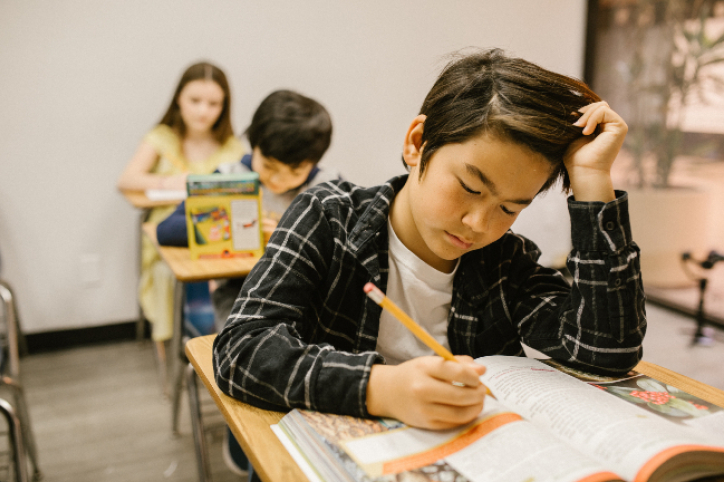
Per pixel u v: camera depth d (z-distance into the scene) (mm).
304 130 1734
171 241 1608
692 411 593
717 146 2885
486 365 702
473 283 814
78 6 2381
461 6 3053
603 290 707
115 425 1915
